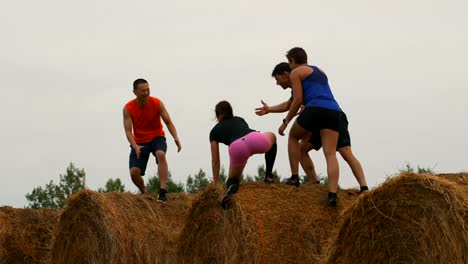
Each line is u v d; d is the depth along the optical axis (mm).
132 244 11867
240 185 10555
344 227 8531
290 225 9992
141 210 12336
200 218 10672
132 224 11992
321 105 9984
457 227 7672
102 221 11758
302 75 10164
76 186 35750
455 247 7668
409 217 8047
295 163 10492
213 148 10781
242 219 10023
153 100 12688
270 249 9875
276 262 9836
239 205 10086
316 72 10258
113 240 11703
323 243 9906
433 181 7898
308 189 10539
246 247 9977
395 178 8148
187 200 13031
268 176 10625
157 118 12766
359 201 8398
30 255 13156
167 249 12094
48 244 13359
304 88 10195
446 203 7789
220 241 10383
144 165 12859
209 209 10555
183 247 10875
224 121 10797
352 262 8430
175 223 12414
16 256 13062
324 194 10445
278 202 10195
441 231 7797
